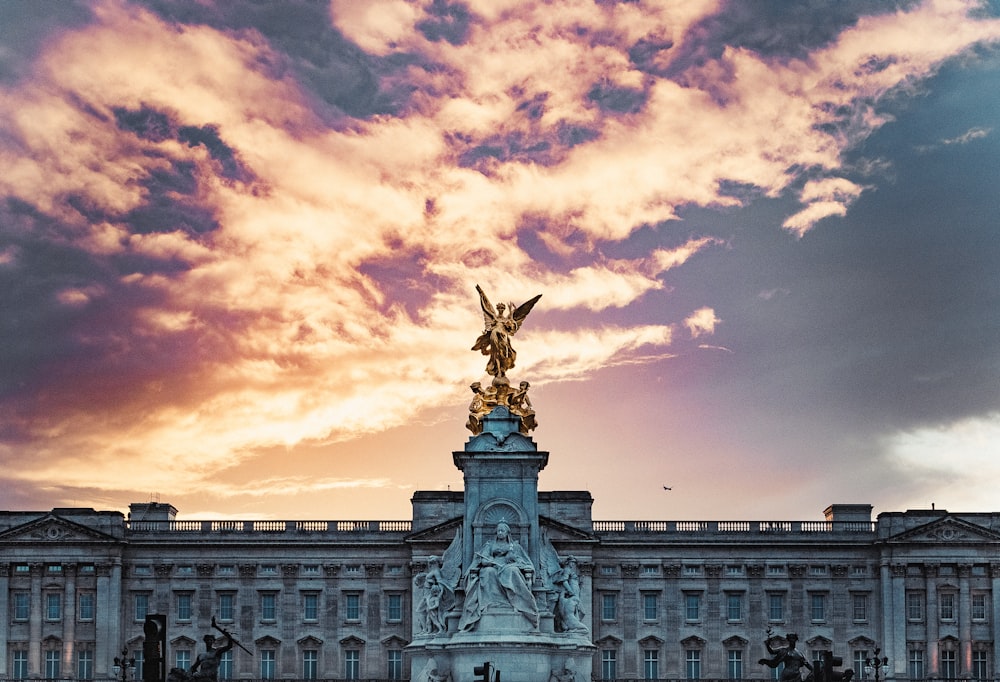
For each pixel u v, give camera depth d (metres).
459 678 135.25
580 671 138.62
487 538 140.50
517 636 135.38
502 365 148.12
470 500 141.38
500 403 146.62
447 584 140.88
